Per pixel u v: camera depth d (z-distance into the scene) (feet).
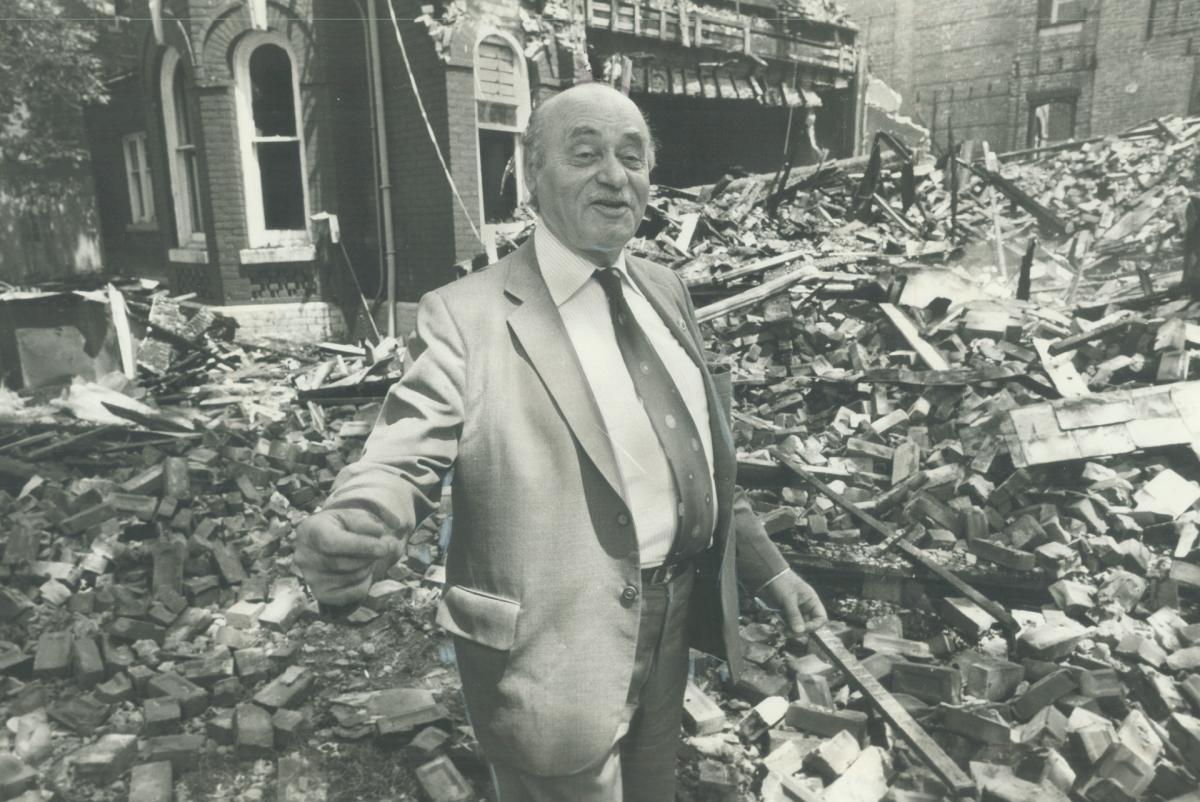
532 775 4.26
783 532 13.37
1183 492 12.94
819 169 39.58
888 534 12.96
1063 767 8.19
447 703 10.02
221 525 15.06
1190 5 48.98
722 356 20.31
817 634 10.12
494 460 4.13
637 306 5.02
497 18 29.89
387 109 30.83
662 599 4.80
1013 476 13.47
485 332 4.27
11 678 10.71
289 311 32.09
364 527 3.39
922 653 10.49
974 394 16.76
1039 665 9.95
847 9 57.98
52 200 44.57
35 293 25.25
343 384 23.16
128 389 23.52
